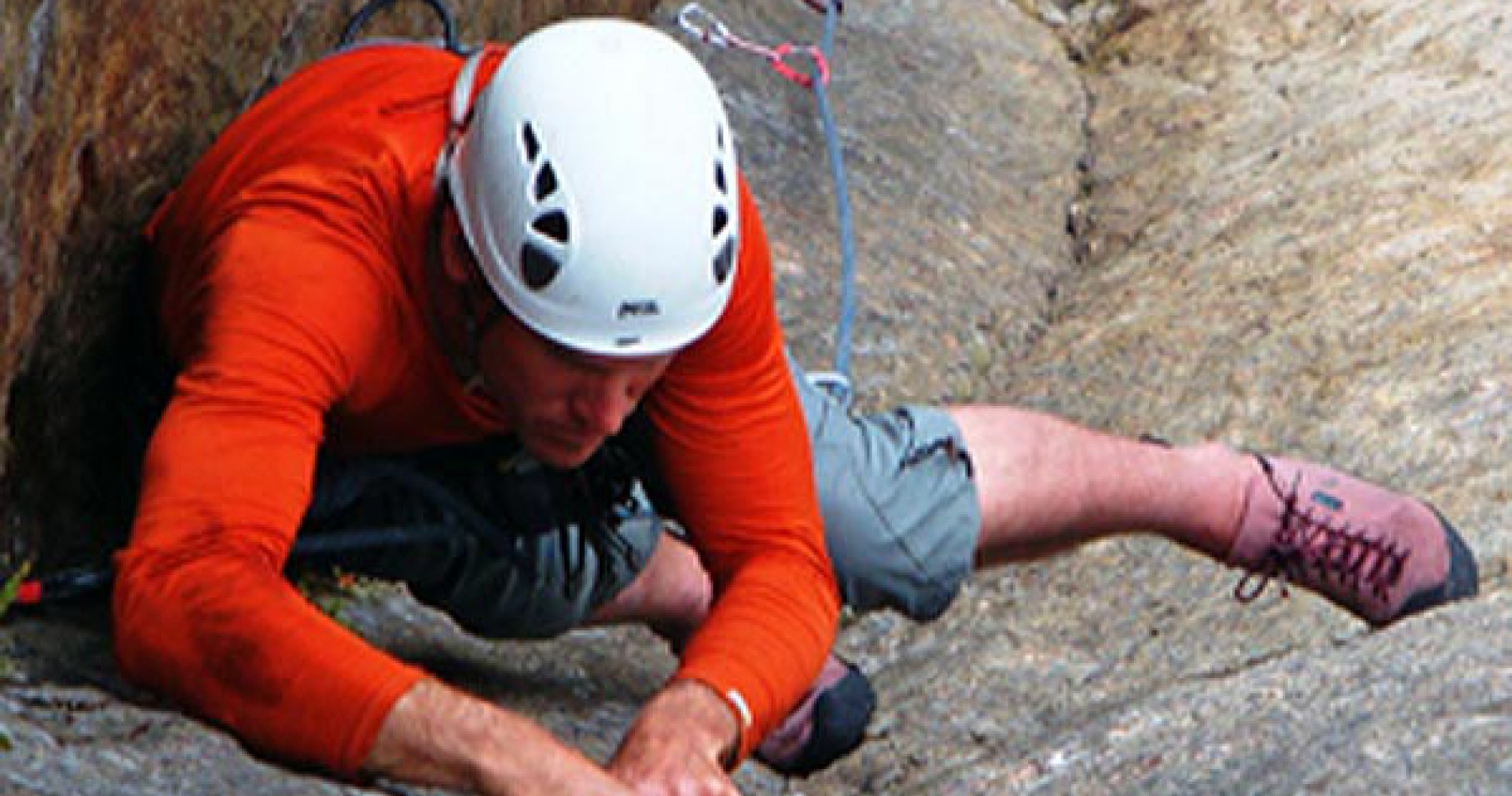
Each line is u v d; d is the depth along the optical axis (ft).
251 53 16.20
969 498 15.17
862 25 33.63
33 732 11.05
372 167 11.69
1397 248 24.98
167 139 15.20
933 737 16.40
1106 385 23.34
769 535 12.36
